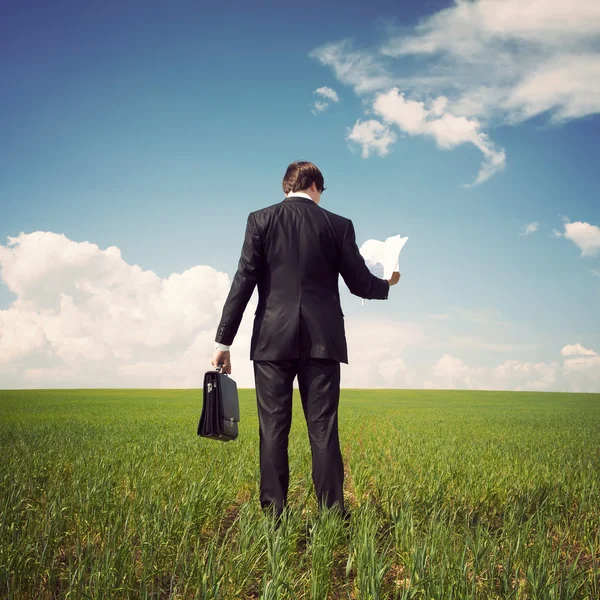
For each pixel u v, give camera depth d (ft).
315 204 13.65
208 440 36.11
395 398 184.55
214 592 8.88
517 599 9.05
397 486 17.04
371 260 14.70
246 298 13.35
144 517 12.66
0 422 56.44
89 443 33.06
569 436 48.14
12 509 13.16
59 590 10.15
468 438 44.32
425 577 9.57
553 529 14.60
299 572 11.03
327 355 12.78
